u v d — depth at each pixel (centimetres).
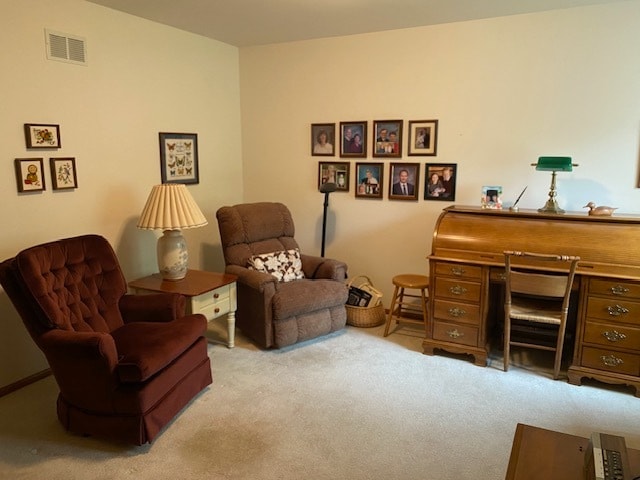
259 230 389
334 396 277
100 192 329
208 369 280
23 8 272
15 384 287
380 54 388
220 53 428
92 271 274
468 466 217
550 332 349
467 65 359
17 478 207
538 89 340
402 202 401
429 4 314
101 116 325
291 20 354
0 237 272
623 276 273
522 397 278
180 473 211
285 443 233
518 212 321
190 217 324
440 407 266
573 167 337
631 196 325
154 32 359
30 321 228
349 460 220
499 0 305
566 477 145
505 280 297
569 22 323
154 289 312
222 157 444
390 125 394
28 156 282
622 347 280
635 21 306
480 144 364
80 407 231
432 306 330
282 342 332
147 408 222
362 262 427
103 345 213
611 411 263
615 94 319
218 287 321
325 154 427
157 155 373
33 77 281
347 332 379
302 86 427
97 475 209
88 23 310
